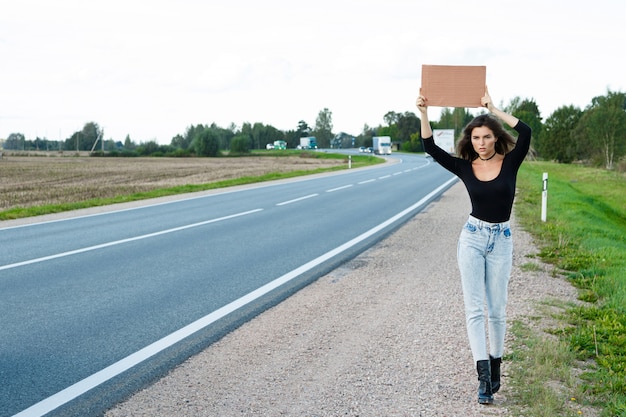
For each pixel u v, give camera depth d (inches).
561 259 384.2
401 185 1128.2
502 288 177.2
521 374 187.5
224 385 180.7
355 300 284.7
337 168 1968.5
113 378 187.2
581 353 206.2
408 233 510.0
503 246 175.5
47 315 259.0
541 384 179.0
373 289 307.7
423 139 179.2
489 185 172.2
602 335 225.5
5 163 3213.6
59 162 3427.7
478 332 173.9
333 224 568.7
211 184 1152.8
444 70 176.7
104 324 245.8
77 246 442.6
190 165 2856.8
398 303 278.1
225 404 166.9
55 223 584.7
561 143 3452.3
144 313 262.5
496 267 175.8
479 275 176.4
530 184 1059.3
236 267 364.8
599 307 268.8
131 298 288.7
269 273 347.6
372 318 253.3
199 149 4997.5
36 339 226.4
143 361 202.5
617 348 212.1
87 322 248.5
